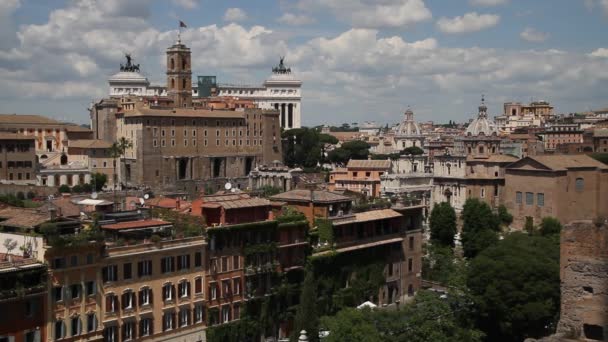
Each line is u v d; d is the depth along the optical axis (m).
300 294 144.12
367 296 156.62
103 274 114.75
